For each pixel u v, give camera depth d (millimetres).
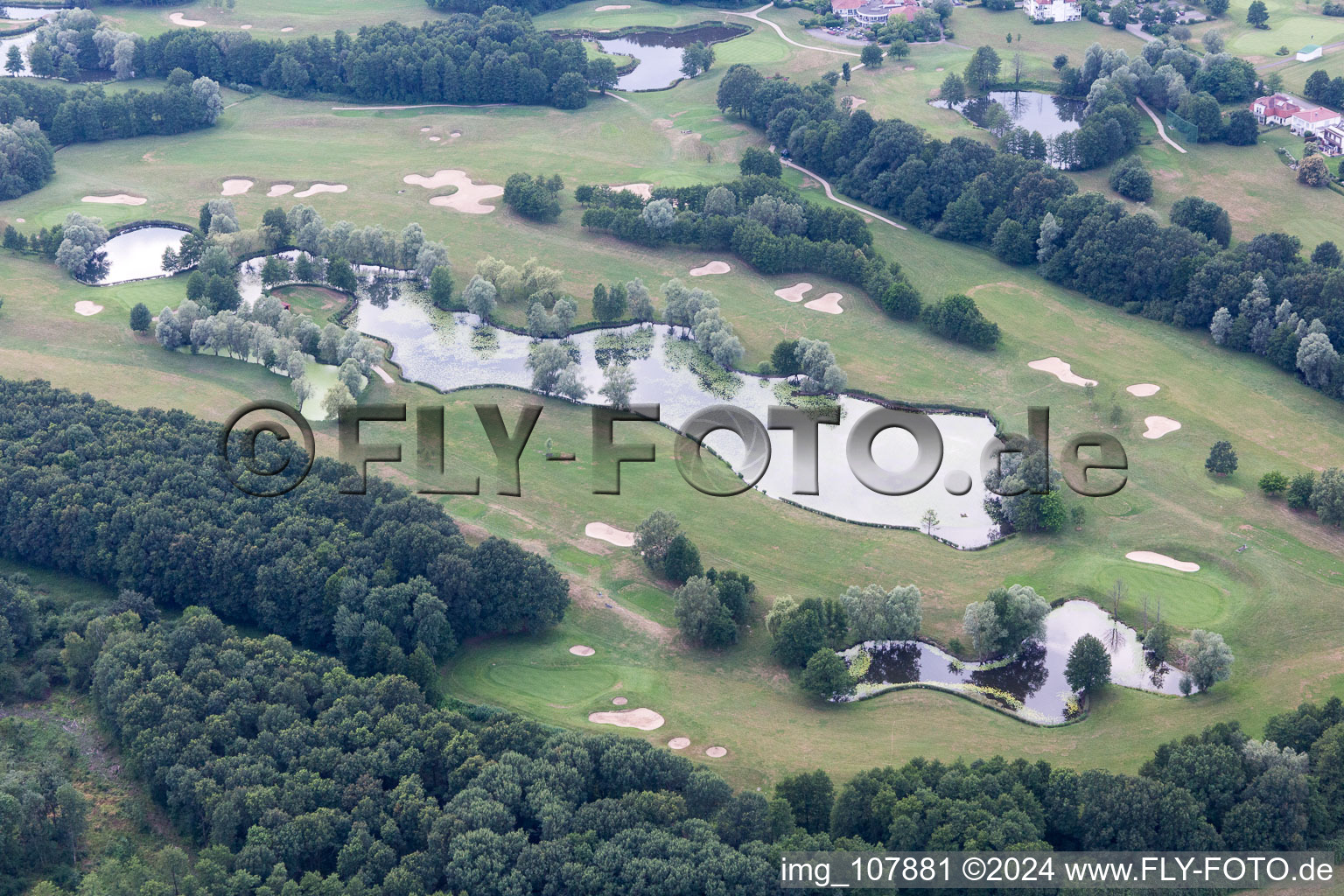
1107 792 154750
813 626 190500
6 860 151500
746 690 188000
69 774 167375
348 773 159625
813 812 157250
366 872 148000
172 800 159125
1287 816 154500
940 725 181125
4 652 181375
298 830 151875
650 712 182125
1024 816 151375
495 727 167250
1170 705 185750
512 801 155250
